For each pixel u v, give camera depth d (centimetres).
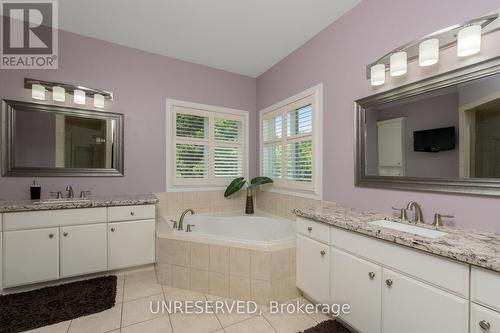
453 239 117
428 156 156
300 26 240
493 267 88
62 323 164
